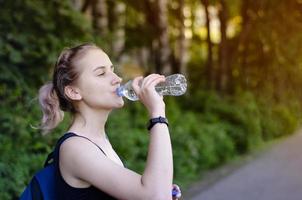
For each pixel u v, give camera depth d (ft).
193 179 32.32
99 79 6.03
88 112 6.06
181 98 49.19
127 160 25.48
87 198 5.60
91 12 36.37
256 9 53.88
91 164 5.51
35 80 23.30
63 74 6.07
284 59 59.52
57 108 6.33
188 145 33.50
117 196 5.44
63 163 5.70
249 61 60.85
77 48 6.19
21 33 23.47
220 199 26.91
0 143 17.87
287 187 30.48
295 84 67.10
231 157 42.55
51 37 23.89
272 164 40.32
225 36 55.36
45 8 24.59
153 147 5.58
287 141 58.90
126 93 6.01
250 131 48.39
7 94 21.03
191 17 60.54
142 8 46.91
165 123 5.77
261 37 55.36
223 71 56.03
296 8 52.80
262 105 59.88
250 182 32.12
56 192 5.77
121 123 28.78
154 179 5.33
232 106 49.16
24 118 19.35
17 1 23.61
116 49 42.75
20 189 17.01
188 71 59.26
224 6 54.03
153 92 5.86
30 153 19.01
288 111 67.00
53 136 18.37
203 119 45.39
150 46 48.08
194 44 63.82
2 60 22.16
